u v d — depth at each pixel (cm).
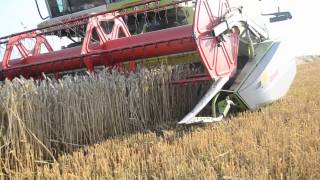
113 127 681
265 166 447
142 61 791
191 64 790
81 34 916
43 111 603
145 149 556
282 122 650
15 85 578
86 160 529
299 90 1073
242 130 609
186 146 541
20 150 564
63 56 780
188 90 783
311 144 524
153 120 732
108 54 729
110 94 682
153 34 714
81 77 666
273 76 764
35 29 812
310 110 747
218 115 693
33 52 860
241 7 753
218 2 709
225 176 426
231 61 725
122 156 527
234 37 736
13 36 824
